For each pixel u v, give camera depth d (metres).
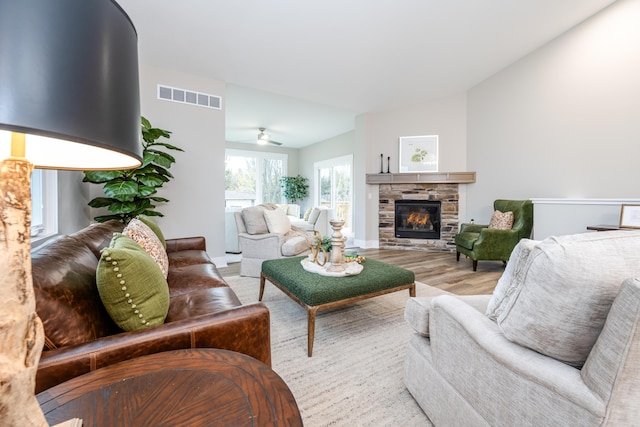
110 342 0.88
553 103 3.96
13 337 0.41
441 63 4.03
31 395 0.45
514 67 4.39
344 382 1.55
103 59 0.54
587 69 3.60
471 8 2.93
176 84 3.76
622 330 0.64
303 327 2.20
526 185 4.30
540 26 3.56
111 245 1.26
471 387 1.02
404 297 2.84
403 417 1.31
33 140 0.75
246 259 3.57
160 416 0.62
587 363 0.73
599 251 0.75
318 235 2.46
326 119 6.13
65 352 0.82
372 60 3.69
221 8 2.60
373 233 5.81
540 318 0.79
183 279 1.91
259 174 8.62
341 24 2.92
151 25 2.81
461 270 3.95
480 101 4.91
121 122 0.58
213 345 1.00
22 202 0.43
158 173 3.22
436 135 5.35
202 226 3.99
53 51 0.47
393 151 5.62
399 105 5.41
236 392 0.70
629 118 3.29
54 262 1.00
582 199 3.59
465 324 1.04
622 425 0.66
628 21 3.26
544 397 0.78
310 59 3.55
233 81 4.10
